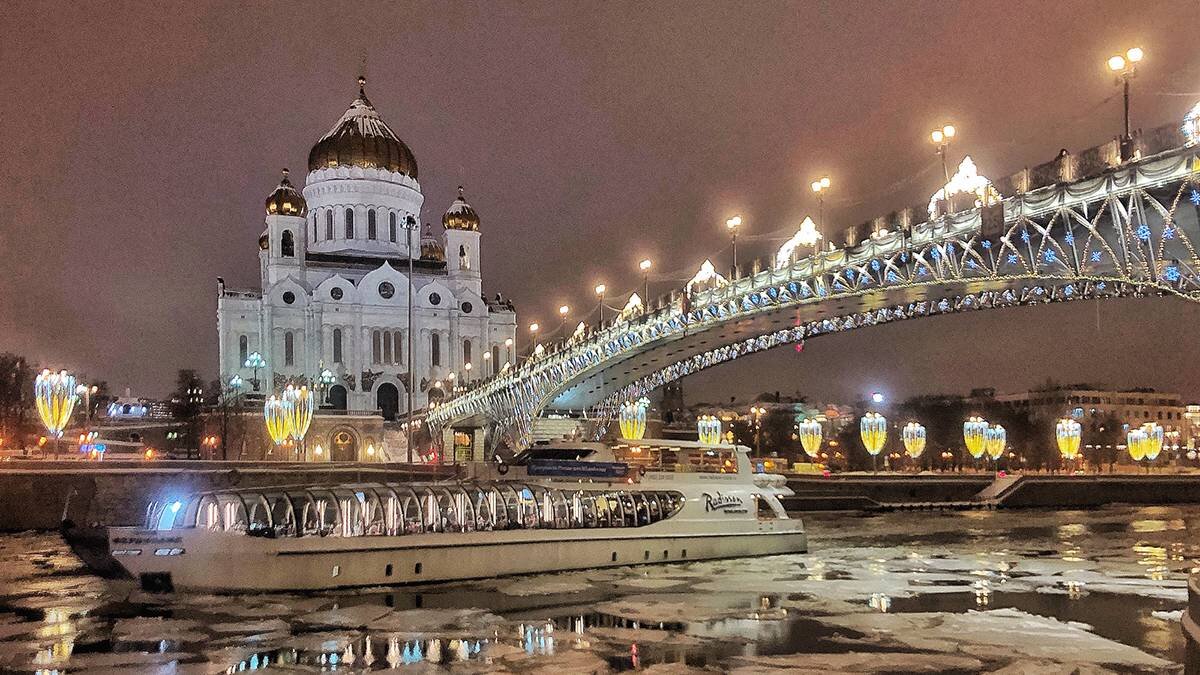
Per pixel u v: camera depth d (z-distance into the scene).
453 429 117.44
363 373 146.50
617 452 43.38
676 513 41.94
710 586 35.50
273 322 144.50
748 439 151.00
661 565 40.88
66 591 33.78
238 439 121.00
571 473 40.91
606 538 39.56
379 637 26.17
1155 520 74.25
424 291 152.88
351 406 144.12
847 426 163.12
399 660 23.62
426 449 129.50
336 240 159.25
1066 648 24.80
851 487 86.88
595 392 101.69
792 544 45.94
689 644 25.53
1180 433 196.50
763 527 44.94
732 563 42.31
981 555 46.88
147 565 31.92
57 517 59.00
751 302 65.75
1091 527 66.38
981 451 106.62
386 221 161.62
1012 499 90.75
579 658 23.88
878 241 53.75
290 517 34.47
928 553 47.66
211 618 28.55
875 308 64.44
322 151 162.00
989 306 56.97
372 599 32.09
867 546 51.44
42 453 104.25
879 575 38.78
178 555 32.03
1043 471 141.12
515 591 34.00
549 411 113.25
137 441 147.88
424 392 149.25
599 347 82.62
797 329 73.75
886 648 25.06
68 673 22.19
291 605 30.66
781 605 31.52
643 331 77.31
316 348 145.00
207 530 32.41
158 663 23.19
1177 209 36.84
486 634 26.66
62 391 71.12
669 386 169.50
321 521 34.69
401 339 150.62
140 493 61.41
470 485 38.25
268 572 32.16
